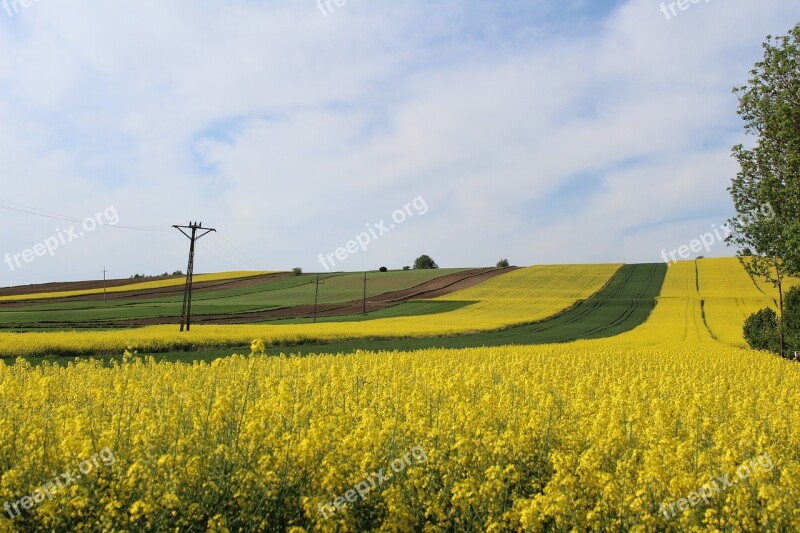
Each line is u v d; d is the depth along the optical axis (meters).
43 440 7.39
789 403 12.47
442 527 6.62
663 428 9.33
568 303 80.44
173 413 8.16
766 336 40.25
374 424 8.63
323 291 96.75
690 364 22.00
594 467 7.37
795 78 27.34
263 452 7.23
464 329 53.16
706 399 11.23
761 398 12.55
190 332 43.38
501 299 85.31
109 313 66.50
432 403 10.58
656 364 22.34
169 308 73.69
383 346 40.66
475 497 6.81
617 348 33.28
